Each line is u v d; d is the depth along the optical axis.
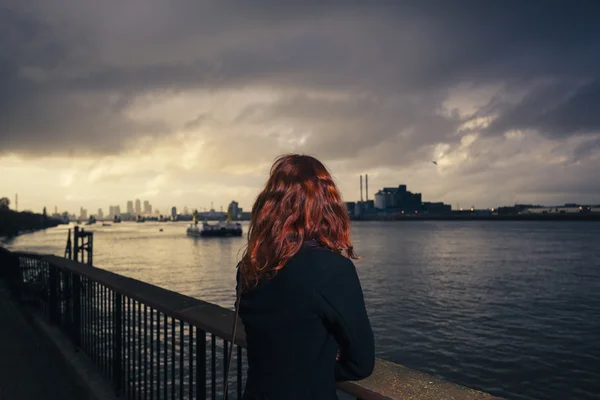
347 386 1.64
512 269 49.28
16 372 5.23
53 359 5.72
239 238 148.88
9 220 147.75
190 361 2.89
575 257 64.25
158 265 57.28
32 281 8.31
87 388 4.57
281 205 1.47
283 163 1.60
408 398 1.48
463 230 199.62
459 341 19.73
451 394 1.50
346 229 1.54
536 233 163.12
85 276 4.99
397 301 29.59
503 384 14.94
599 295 31.75
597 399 13.69
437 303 28.86
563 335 20.64
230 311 2.81
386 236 138.25
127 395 4.22
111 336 4.75
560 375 15.59
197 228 163.62
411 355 17.91
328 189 1.53
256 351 1.44
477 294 32.19
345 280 1.36
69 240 41.72
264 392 1.38
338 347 1.40
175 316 2.97
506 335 20.75
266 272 1.42
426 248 84.19
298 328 1.35
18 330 7.05
